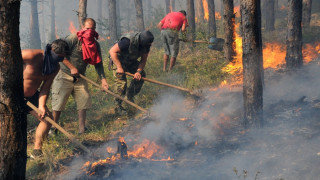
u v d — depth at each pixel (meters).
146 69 9.03
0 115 2.75
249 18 4.45
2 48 2.66
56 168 3.97
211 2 13.66
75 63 5.18
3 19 2.61
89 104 5.35
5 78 2.70
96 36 5.22
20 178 2.90
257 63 4.57
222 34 14.55
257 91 4.62
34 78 3.97
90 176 3.61
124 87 6.20
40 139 4.41
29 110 4.32
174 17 8.46
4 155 2.79
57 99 5.20
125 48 5.79
